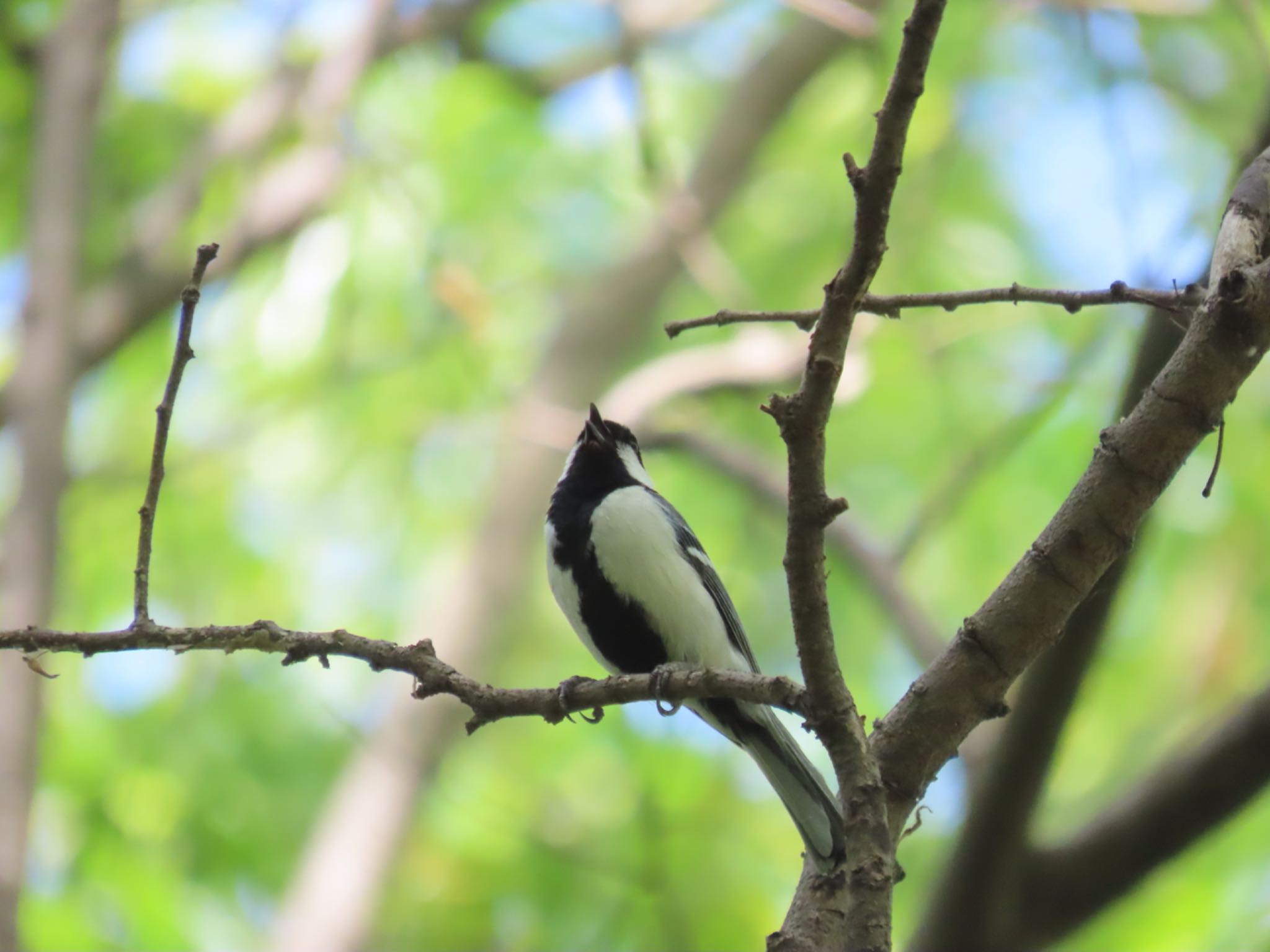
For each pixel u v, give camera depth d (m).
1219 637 11.73
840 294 3.72
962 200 13.85
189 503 13.85
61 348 12.10
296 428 13.95
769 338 13.59
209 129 15.34
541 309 16.14
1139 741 11.40
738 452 12.93
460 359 13.83
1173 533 11.76
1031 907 5.95
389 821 12.74
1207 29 11.77
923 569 12.54
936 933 6.01
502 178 14.44
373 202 13.05
